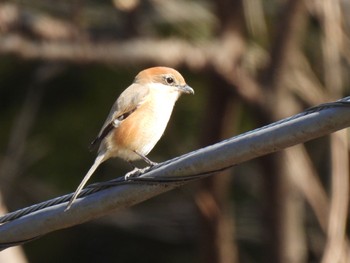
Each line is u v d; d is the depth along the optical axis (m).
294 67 15.90
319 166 18.81
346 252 15.10
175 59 14.71
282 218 16.27
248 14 15.45
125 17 14.70
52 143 18.41
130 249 19.58
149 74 9.24
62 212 7.50
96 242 19.45
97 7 16.38
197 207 15.90
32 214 7.61
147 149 8.98
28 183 18.27
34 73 17.95
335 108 6.46
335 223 14.49
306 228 18.72
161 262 19.56
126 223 19.12
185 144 17.98
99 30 14.77
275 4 17.62
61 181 18.38
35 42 14.09
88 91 18.41
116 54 14.34
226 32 15.33
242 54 15.43
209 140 16.16
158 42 14.53
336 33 15.48
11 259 12.57
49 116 18.50
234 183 19.05
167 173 7.14
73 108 18.48
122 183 7.31
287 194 16.16
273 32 16.12
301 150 16.28
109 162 18.30
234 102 15.84
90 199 7.42
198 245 16.50
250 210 18.98
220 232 15.92
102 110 18.36
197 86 17.95
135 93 8.96
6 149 18.38
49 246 19.08
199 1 17.34
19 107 18.62
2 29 13.98
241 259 19.09
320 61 17.59
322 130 6.53
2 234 7.69
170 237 19.58
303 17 15.52
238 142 6.83
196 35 16.34
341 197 14.61
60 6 16.22
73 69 18.17
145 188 7.25
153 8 16.27
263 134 6.72
